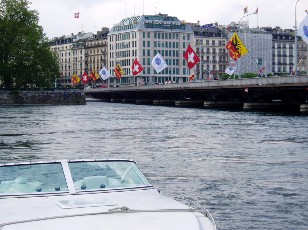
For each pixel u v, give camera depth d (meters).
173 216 6.77
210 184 17.86
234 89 87.00
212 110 86.25
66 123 50.28
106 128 44.09
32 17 111.69
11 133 38.84
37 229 6.31
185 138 35.00
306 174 19.89
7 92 108.81
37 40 107.69
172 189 16.98
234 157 24.98
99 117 62.06
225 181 18.39
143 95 134.75
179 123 50.78
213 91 96.06
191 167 21.70
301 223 12.81
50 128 43.78
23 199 7.36
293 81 69.50
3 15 109.50
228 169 21.14
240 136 36.38
